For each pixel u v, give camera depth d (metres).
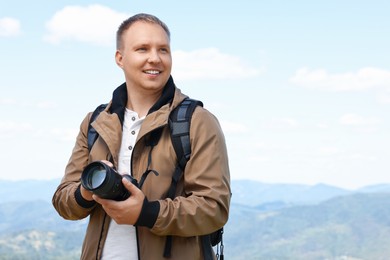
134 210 2.88
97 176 2.85
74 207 3.25
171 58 3.36
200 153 3.17
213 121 3.28
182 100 3.30
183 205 3.02
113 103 3.41
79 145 3.56
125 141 3.31
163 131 3.22
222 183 3.17
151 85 3.28
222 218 3.16
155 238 3.12
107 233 3.25
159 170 3.17
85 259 3.30
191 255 3.17
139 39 3.27
